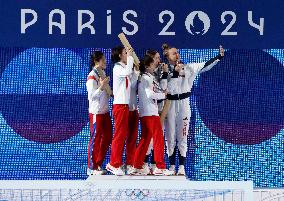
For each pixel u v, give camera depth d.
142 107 28.70
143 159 28.97
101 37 33.62
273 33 33.56
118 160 28.67
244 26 33.59
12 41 33.56
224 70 33.69
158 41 33.47
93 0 33.62
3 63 33.59
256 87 33.75
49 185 28.47
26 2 33.53
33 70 33.66
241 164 33.69
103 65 29.70
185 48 33.56
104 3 33.59
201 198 28.50
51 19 33.62
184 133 30.20
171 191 28.25
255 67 33.69
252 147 33.72
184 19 33.56
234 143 33.75
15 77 33.66
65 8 33.62
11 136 33.69
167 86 29.83
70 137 33.75
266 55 33.69
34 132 33.75
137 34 33.53
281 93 33.66
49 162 33.66
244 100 33.78
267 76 33.69
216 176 33.53
